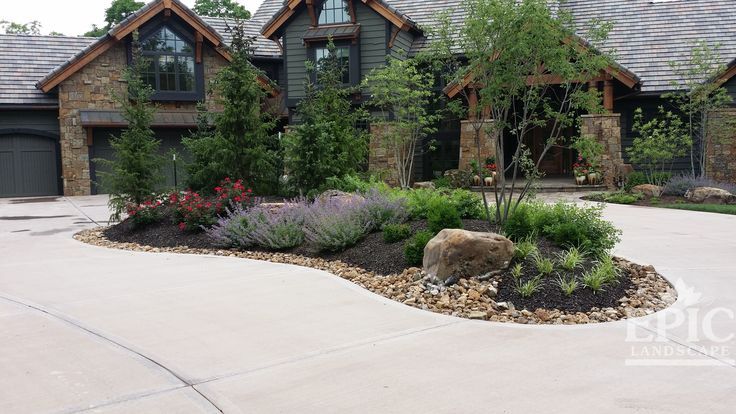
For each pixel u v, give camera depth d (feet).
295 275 27.04
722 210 47.98
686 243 33.96
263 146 45.42
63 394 14.58
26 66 77.25
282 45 78.33
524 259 24.71
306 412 13.67
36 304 22.66
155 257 32.37
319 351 17.48
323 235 30.68
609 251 29.58
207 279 26.55
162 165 45.27
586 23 29.66
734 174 66.85
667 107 70.85
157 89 78.38
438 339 18.45
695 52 63.62
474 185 67.10
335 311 21.47
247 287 24.97
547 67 28.07
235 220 34.99
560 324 20.07
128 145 43.93
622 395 14.43
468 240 23.68
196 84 80.48
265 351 17.49
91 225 47.01
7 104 72.74
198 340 18.44
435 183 64.85
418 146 76.33
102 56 76.02
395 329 19.43
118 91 76.84
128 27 74.90
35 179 76.28
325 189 42.98
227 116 44.01
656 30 75.05
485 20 27.27
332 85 50.52
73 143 75.46
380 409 13.80
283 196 45.21
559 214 28.63
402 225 30.01
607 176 65.92
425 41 78.48
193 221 37.14
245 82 44.32
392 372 15.90
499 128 28.99
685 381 15.21
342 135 47.85
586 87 69.92
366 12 73.72
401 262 26.89
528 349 17.53
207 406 13.96
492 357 16.92
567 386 14.96
